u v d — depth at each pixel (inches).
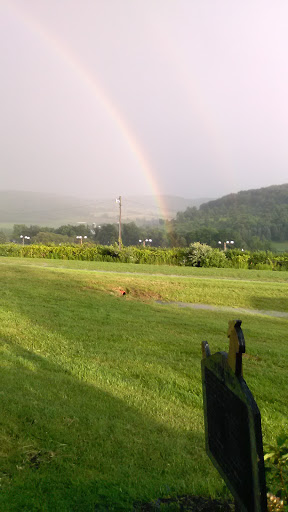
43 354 318.7
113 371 295.4
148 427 207.3
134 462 169.2
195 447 193.3
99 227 6358.3
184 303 698.8
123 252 1542.8
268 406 270.7
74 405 218.1
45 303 521.7
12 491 136.3
